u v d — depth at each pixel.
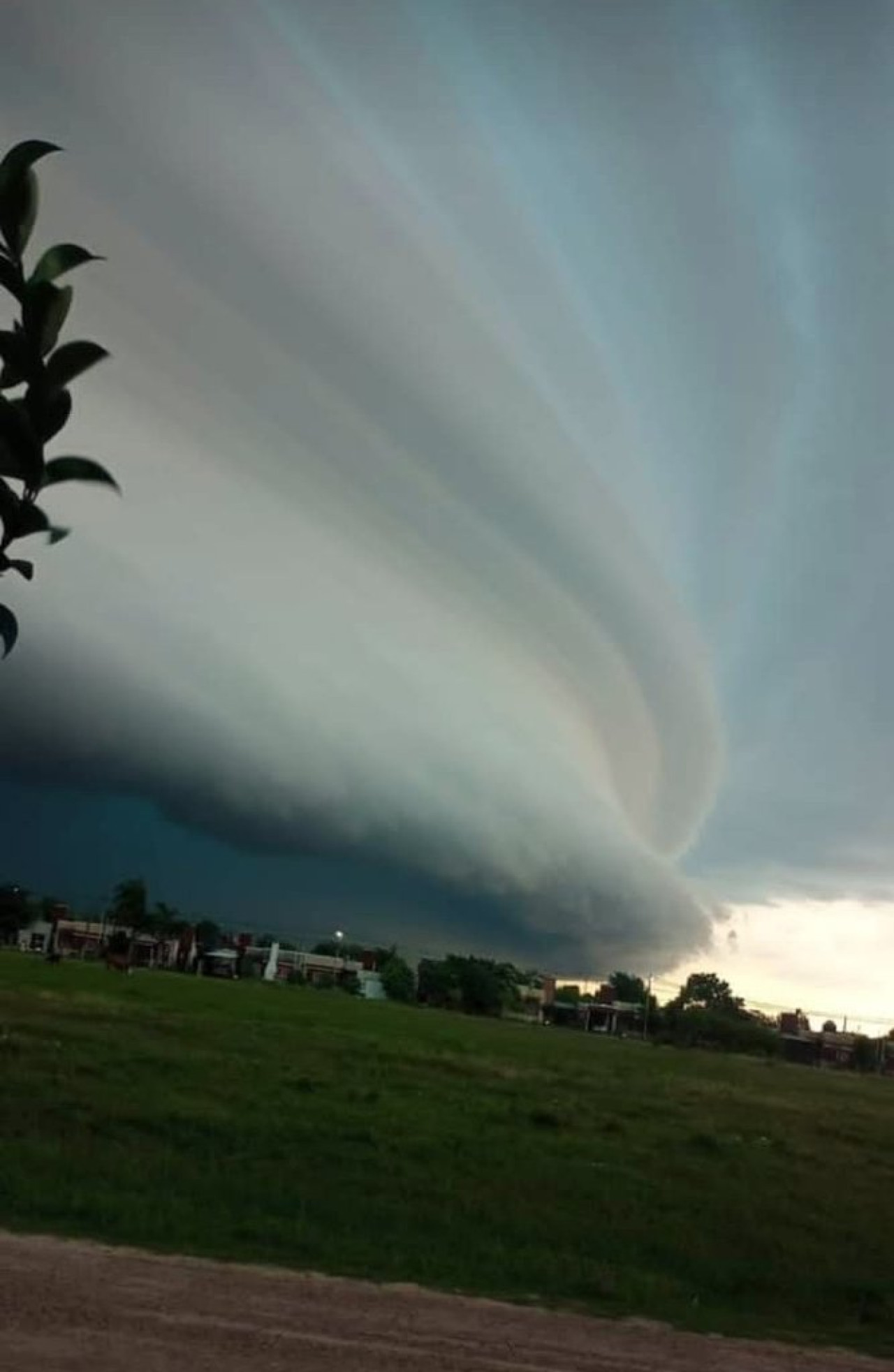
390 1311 9.22
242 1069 22.36
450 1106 21.41
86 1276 9.00
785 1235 15.17
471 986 89.25
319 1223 12.40
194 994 40.50
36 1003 28.98
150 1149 15.30
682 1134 22.09
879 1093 42.06
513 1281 10.97
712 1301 11.67
